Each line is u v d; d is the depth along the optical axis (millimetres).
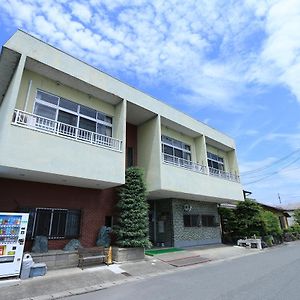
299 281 7305
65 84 10836
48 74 10109
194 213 17016
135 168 12211
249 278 7918
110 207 12203
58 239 10133
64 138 9211
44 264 8281
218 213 19688
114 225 11695
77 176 9242
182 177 13938
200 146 17078
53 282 7473
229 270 9516
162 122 14922
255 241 17312
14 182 9516
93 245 11078
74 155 9344
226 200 18094
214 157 19641
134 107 13047
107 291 6906
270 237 20109
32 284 7199
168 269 10031
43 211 9992
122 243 10812
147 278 8469
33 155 8266
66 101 10875
